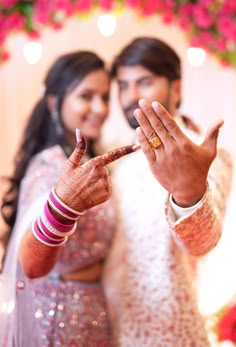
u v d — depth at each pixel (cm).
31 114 227
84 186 134
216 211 147
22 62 323
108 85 224
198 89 325
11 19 265
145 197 195
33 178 197
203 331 190
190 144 128
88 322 188
